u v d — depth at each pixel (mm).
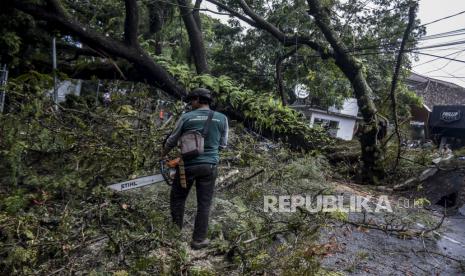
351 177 7859
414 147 8906
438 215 5609
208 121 3410
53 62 8688
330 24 8516
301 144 8438
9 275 2648
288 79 14312
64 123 5215
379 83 12641
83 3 10883
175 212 3455
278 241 3676
